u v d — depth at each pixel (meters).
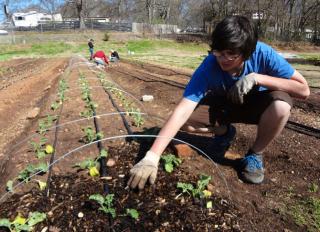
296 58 22.50
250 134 4.43
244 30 2.55
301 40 43.78
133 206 2.73
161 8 60.66
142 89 8.44
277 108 2.98
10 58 25.45
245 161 3.30
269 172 3.56
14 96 8.63
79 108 6.00
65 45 34.31
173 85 8.48
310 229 2.70
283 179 3.43
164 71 12.15
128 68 14.40
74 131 4.59
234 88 2.95
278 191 3.20
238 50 2.58
